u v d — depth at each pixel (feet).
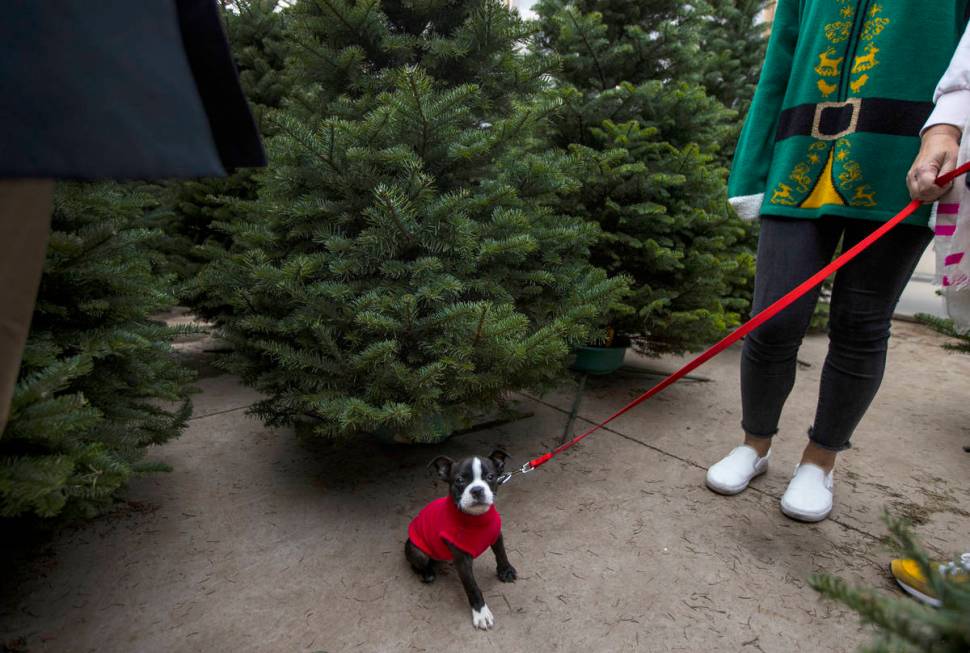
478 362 7.57
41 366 5.24
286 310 7.72
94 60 2.09
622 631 5.38
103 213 6.56
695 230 12.21
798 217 7.00
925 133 5.76
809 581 2.26
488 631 5.36
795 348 7.52
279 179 7.70
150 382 7.03
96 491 4.95
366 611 5.61
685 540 6.91
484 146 7.63
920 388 13.69
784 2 7.38
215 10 3.03
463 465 5.81
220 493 7.95
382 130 7.61
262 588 5.92
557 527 7.20
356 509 7.61
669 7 13.62
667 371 14.70
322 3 7.86
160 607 5.59
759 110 7.57
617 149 10.89
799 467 7.73
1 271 2.74
